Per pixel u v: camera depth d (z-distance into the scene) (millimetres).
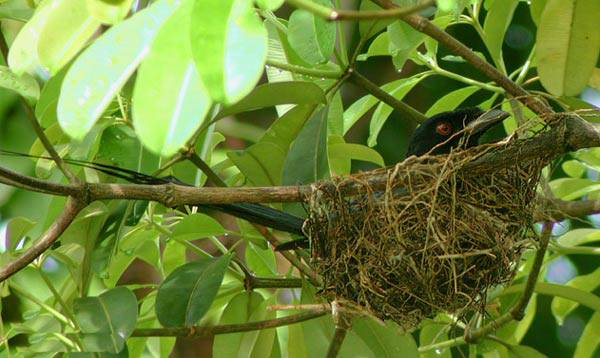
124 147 5770
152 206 6023
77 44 3816
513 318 5852
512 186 5484
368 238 5305
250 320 5953
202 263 5602
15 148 8141
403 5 5332
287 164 5395
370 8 5555
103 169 5898
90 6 3426
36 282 8109
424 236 5266
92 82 3182
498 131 8703
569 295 6148
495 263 5352
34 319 5727
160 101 2969
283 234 6277
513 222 5500
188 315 5289
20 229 5594
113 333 5172
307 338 5785
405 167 5367
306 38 5125
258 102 5418
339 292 5426
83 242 5738
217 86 2898
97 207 5594
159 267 6441
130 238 6289
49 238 4695
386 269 5262
